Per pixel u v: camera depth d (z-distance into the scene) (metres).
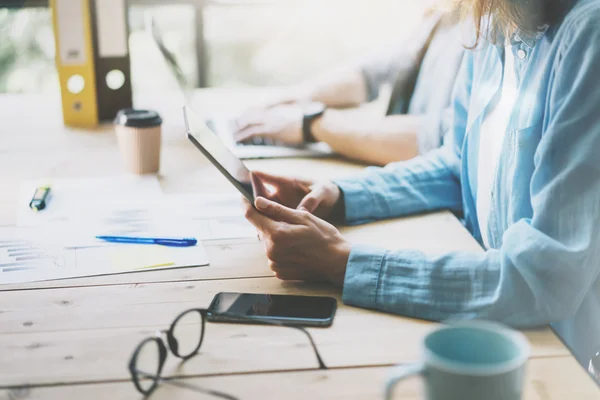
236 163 1.16
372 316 0.93
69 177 1.49
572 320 1.12
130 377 0.78
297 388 0.76
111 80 1.89
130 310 0.94
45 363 0.81
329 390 0.76
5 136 1.76
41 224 1.23
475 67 1.32
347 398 0.75
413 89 1.78
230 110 1.96
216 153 1.06
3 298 0.96
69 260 1.08
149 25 2.14
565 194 0.93
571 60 0.98
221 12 3.81
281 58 3.84
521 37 1.08
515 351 0.60
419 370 0.59
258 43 3.86
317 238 1.00
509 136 1.12
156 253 1.12
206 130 1.15
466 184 1.33
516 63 1.16
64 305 0.95
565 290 0.90
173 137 1.80
